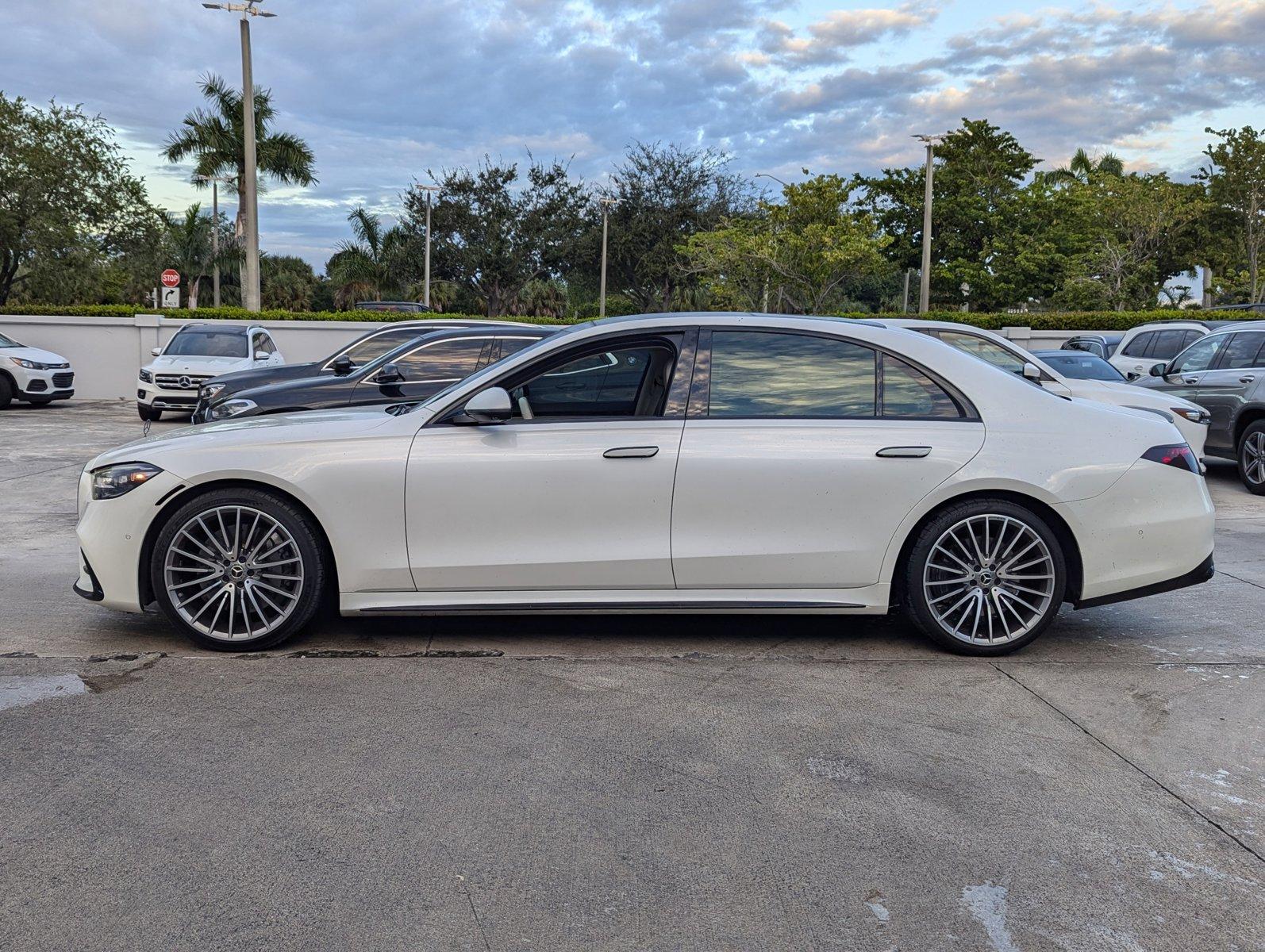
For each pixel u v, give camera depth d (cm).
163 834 307
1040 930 265
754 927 265
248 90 2452
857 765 363
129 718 397
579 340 488
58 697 419
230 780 344
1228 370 1110
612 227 4638
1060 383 950
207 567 478
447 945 255
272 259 6103
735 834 312
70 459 1218
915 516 477
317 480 469
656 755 369
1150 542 487
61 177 2952
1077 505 479
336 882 282
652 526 474
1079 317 2634
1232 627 548
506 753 369
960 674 465
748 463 471
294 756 363
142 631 513
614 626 535
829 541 477
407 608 478
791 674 461
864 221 3522
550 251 4616
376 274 5081
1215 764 369
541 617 550
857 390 489
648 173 4622
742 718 407
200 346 1781
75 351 2325
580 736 385
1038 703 429
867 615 502
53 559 687
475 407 462
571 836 310
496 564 475
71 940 254
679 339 492
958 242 4097
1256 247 3834
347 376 946
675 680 452
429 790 338
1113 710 421
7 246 2945
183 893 275
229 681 442
